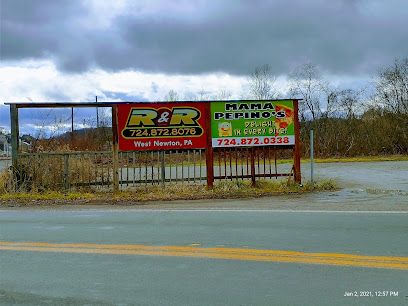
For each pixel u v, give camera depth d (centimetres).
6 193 1399
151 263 631
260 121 1484
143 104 1440
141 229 866
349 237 754
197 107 1459
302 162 3011
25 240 793
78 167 1497
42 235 833
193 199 1295
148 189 1448
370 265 595
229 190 1408
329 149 3931
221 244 727
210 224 898
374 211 1007
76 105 1426
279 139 1493
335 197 1270
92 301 494
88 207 1198
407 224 853
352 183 1652
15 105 1435
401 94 4044
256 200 1251
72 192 1425
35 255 689
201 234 805
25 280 571
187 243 739
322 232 797
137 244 741
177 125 1454
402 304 463
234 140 1472
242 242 737
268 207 1112
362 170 2325
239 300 484
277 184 1495
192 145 1460
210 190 1416
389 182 1684
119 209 1146
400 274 557
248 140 1480
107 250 707
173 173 2061
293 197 1290
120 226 904
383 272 566
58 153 1452
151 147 1447
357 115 4159
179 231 836
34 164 1460
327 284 527
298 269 586
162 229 860
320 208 1073
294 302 474
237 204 1183
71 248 726
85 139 2186
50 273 597
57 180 1466
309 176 1967
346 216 951
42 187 1445
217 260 637
